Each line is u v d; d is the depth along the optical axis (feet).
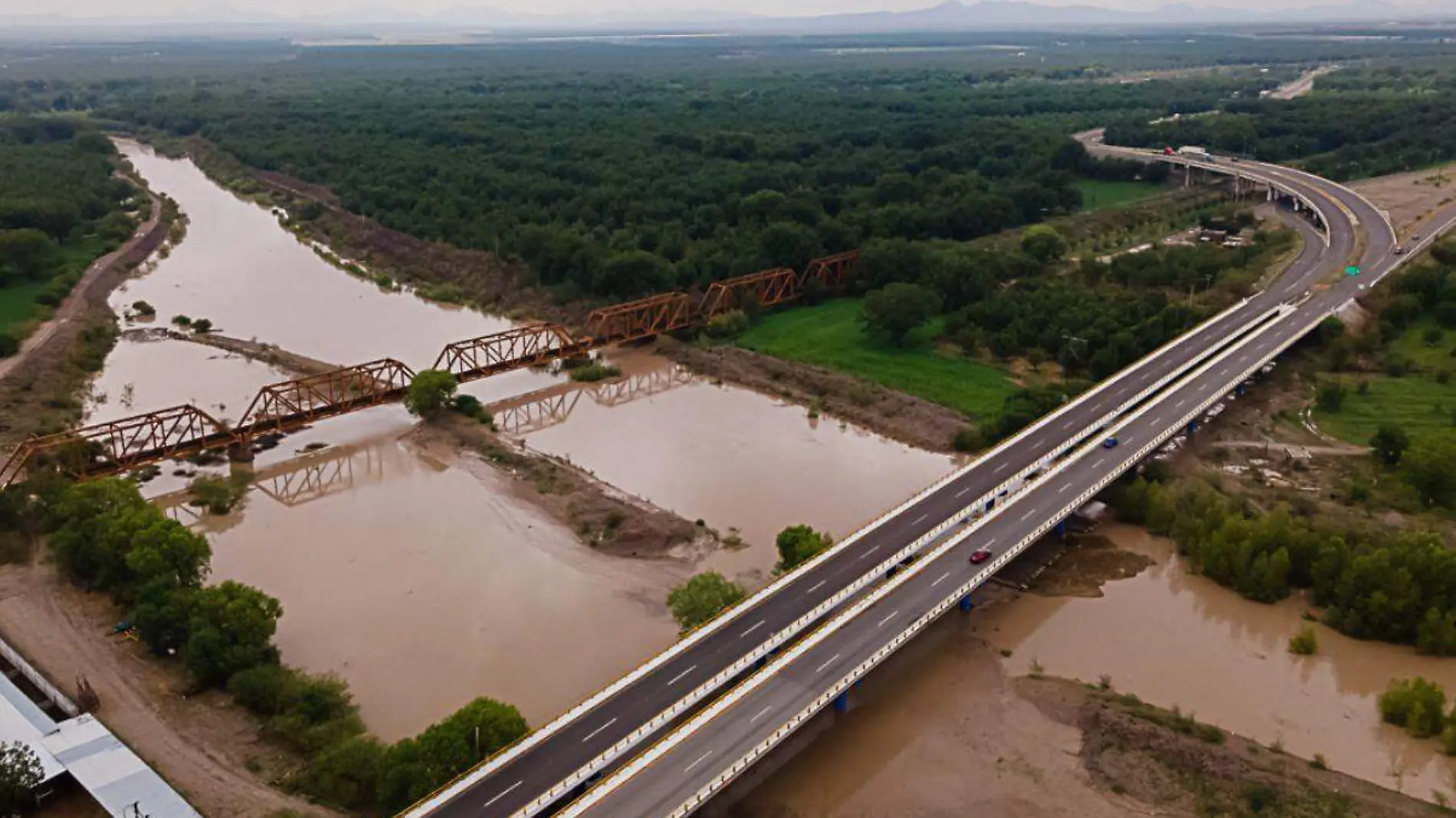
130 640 358.43
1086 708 327.06
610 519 443.32
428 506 473.26
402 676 347.77
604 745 294.66
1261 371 608.60
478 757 289.33
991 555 390.63
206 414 534.37
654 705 311.88
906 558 390.42
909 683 349.20
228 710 323.57
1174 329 654.53
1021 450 483.10
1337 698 337.11
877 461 518.78
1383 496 453.58
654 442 543.80
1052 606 393.09
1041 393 550.77
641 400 608.60
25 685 334.65
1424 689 318.04
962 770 309.22
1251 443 514.68
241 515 466.70
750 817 292.20
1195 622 380.78
